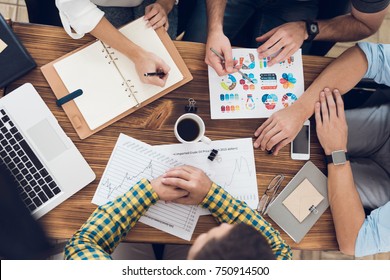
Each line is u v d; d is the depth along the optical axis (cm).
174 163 123
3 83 117
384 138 152
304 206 127
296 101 130
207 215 122
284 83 132
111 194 119
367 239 128
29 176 115
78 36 120
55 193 115
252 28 166
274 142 125
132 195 113
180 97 125
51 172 116
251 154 126
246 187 125
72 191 116
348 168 131
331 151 131
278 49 133
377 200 148
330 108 132
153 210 119
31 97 118
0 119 116
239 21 163
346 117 152
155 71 121
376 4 131
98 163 119
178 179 116
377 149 153
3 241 73
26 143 116
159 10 130
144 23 127
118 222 111
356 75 136
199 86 126
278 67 132
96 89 121
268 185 126
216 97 127
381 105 154
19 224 75
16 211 74
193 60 127
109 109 121
